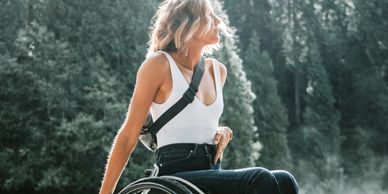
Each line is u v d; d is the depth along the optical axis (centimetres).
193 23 246
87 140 2467
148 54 260
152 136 253
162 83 245
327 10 5328
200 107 246
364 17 5262
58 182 2475
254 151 2988
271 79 4303
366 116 5091
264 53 4438
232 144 2922
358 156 4784
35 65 2572
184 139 245
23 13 2758
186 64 253
